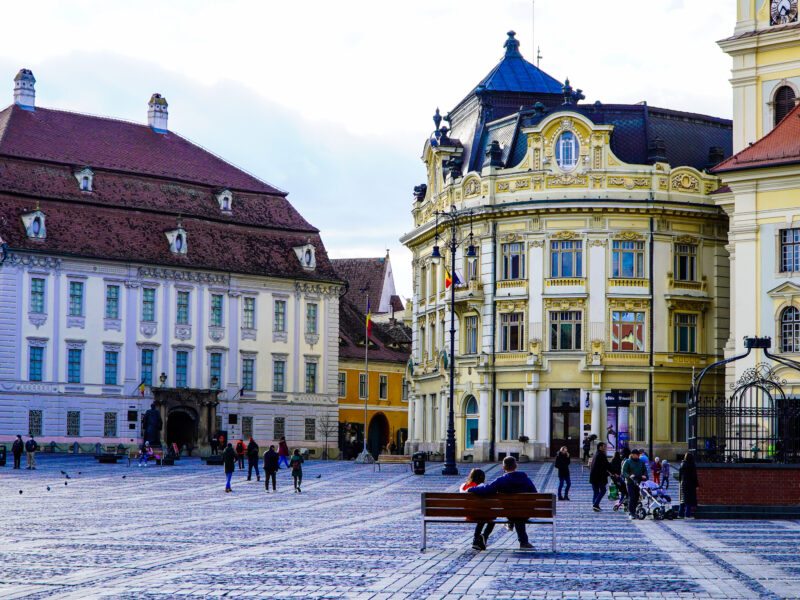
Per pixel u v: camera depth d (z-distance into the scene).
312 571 22.14
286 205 107.56
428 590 19.81
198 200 101.00
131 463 80.19
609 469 39.19
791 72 68.62
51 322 90.69
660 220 79.56
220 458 79.25
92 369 92.69
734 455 40.41
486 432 81.31
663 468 52.47
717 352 80.88
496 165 81.81
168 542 27.52
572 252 79.62
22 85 96.50
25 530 30.67
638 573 22.17
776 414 40.50
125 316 94.50
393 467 74.44
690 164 82.19
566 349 79.38
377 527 32.22
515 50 90.38
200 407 97.00
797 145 60.28
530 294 80.06
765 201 61.06
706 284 80.94
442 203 86.94
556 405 79.44
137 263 94.69
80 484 55.06
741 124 70.38
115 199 95.69
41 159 93.06
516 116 83.31
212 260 99.12
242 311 101.25
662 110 82.81
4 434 88.31
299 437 104.31
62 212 92.38
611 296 78.75
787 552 26.36
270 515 36.81
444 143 88.25
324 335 106.44
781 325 60.41
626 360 78.62
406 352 122.56
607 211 78.94
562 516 37.16
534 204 79.44
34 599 18.53
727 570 22.75
